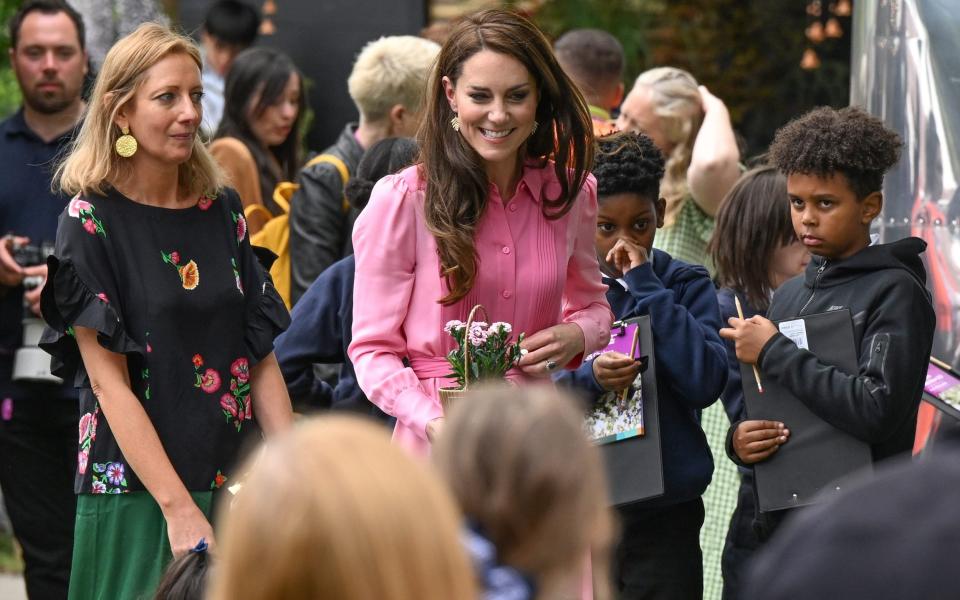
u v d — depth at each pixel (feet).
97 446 29.66
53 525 42.37
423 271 28.60
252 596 12.53
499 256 28.50
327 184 42.73
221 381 30.14
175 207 30.35
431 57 45.03
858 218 30.12
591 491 16.07
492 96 27.63
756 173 37.19
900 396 28.81
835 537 11.84
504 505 15.92
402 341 28.86
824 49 73.31
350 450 12.80
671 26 73.31
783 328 30.45
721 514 40.11
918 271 30.50
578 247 30.22
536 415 16.19
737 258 36.68
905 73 37.14
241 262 31.30
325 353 34.86
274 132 49.06
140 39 29.78
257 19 60.44
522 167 28.99
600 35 50.60
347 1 62.34
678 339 32.32
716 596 39.68
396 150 36.68
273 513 12.53
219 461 29.99
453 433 16.35
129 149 29.55
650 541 33.24
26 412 42.01
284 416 31.37
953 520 11.54
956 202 36.35
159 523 29.66
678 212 45.01
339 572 12.42
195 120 29.78
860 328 29.66
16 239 41.93
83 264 28.81
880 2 37.65
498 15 28.27
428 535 12.71
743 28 73.51
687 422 33.22
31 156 43.27
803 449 30.01
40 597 42.22
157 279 29.50
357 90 44.68
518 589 15.71
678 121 45.01
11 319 42.34
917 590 11.42
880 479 12.07
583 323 29.58
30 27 43.24
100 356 28.96
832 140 29.71
